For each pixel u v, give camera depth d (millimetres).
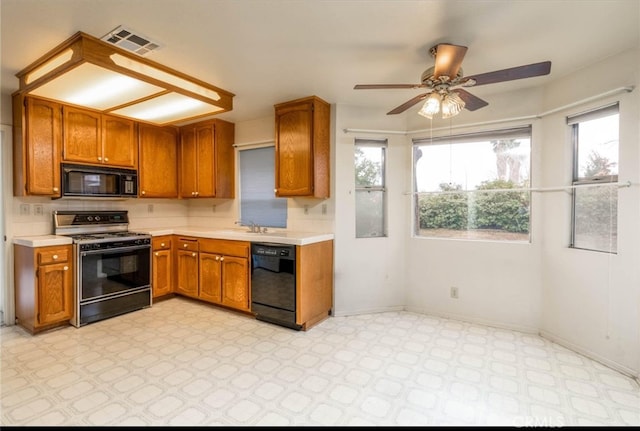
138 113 3545
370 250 3650
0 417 1838
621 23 1998
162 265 4008
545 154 2988
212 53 2387
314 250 3258
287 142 3486
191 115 3588
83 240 3227
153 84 2607
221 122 4203
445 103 2277
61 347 2736
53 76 2439
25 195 3131
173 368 2391
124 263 3584
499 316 3234
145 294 3785
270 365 2443
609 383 2215
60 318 3123
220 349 2711
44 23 1968
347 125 3574
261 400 2010
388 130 3672
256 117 4113
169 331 3096
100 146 3570
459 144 3484
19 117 3098
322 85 3027
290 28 2057
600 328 2512
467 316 3391
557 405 1970
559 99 2842
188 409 1919
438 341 2891
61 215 3506
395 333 3068
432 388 2146
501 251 3219
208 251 3762
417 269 3666
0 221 3232
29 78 2695
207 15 1905
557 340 2865
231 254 3551
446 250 3494
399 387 2156
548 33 2115
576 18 1943
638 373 2264
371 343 2844
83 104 3268
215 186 4152
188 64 2570
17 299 3211
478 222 3416
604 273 2492
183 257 4027
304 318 3113
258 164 4227
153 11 1859
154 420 1822
